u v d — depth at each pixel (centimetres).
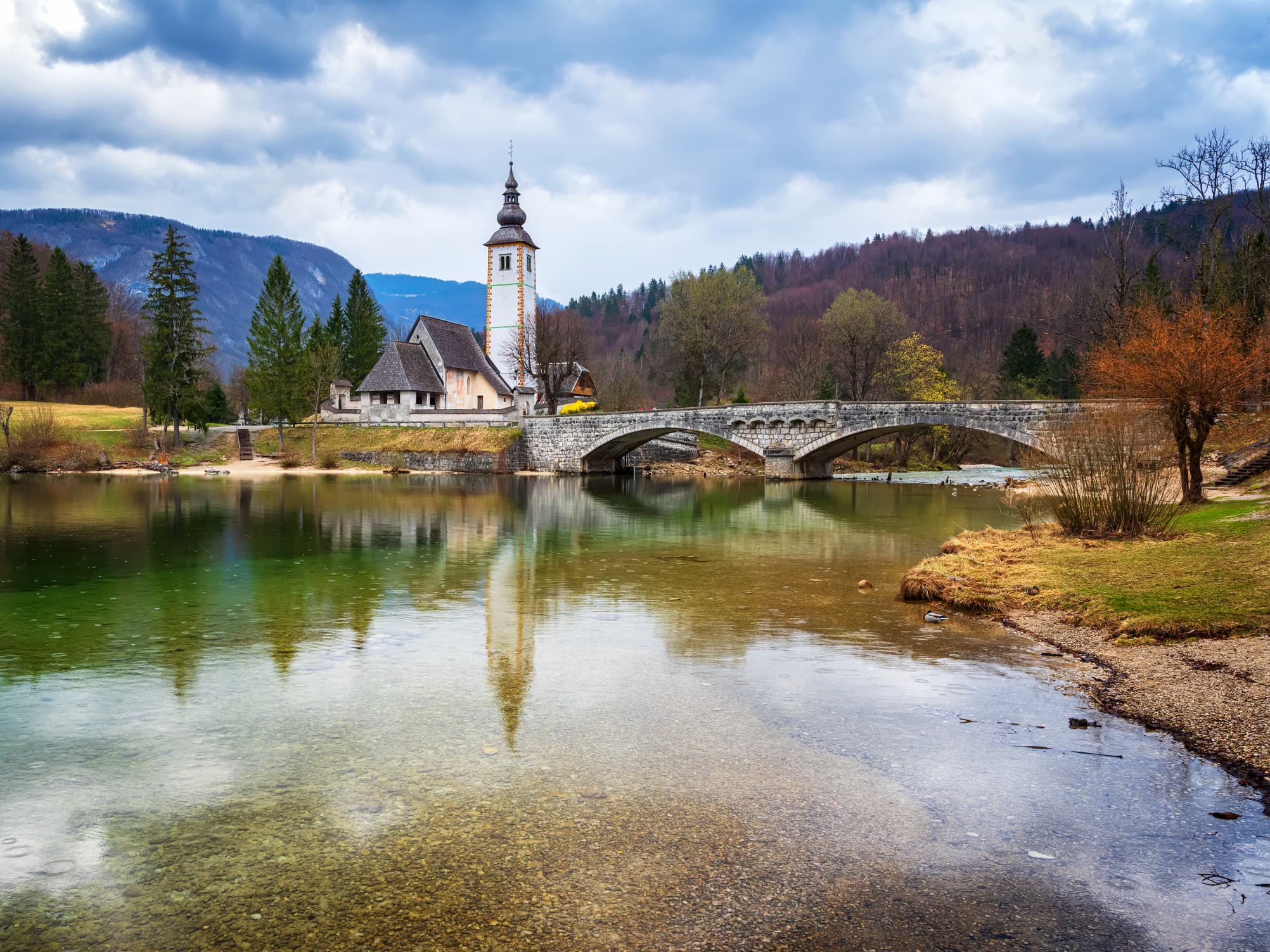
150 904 670
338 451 8056
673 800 863
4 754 990
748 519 3869
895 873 717
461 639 1574
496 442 7769
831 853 752
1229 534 2236
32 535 3108
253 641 1556
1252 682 1180
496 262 9825
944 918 648
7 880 709
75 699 1204
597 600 1948
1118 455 2511
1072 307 10944
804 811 838
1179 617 1487
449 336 9494
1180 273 6256
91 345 11162
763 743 1029
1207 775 924
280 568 2411
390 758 979
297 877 712
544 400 10075
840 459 9131
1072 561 2109
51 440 7181
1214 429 3775
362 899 676
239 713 1145
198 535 3130
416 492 5428
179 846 766
